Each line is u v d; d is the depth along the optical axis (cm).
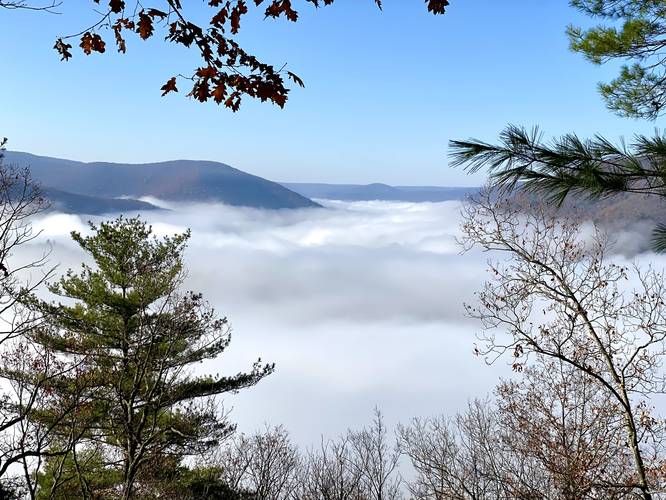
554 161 443
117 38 373
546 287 878
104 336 1560
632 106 686
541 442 932
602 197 462
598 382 925
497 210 918
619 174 448
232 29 370
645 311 821
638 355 851
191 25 366
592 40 666
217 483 1717
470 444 1484
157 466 1407
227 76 379
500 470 1124
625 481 848
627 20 669
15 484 651
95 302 1562
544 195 475
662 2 646
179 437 1454
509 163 453
